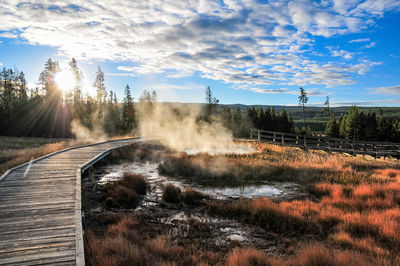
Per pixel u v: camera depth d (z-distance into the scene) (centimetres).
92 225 673
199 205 855
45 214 587
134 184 1014
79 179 863
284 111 6544
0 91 5472
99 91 6253
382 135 6059
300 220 689
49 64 5284
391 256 493
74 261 412
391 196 874
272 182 1159
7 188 764
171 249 530
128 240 561
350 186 1035
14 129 3678
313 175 1249
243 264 454
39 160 1216
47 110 3853
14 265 394
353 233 624
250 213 762
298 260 485
